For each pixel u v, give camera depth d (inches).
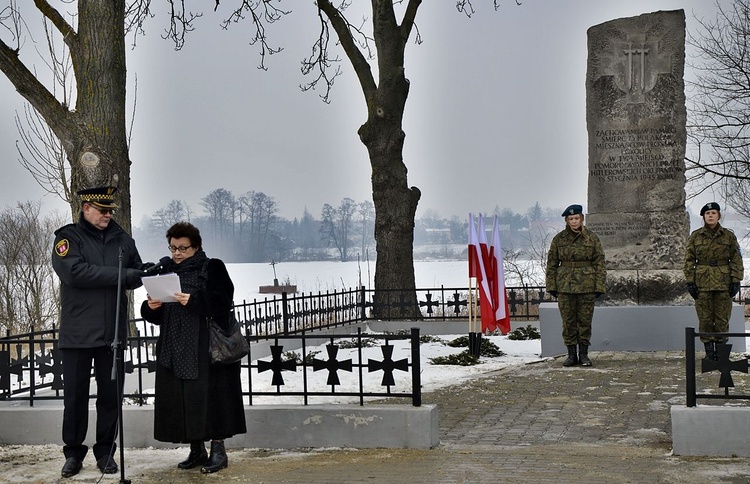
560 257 578.2
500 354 658.2
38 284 978.1
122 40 607.8
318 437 351.6
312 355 597.6
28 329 933.8
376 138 890.7
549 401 459.2
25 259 976.3
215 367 312.7
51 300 980.6
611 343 635.5
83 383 317.4
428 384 522.3
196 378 307.0
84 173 578.6
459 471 305.9
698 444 327.6
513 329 797.9
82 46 598.2
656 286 643.5
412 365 353.1
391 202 892.0
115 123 598.5
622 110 658.2
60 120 588.7
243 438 355.6
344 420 350.6
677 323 628.1
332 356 357.7
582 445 354.9
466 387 507.5
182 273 314.2
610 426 394.6
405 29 898.1
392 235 890.7
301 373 551.8
